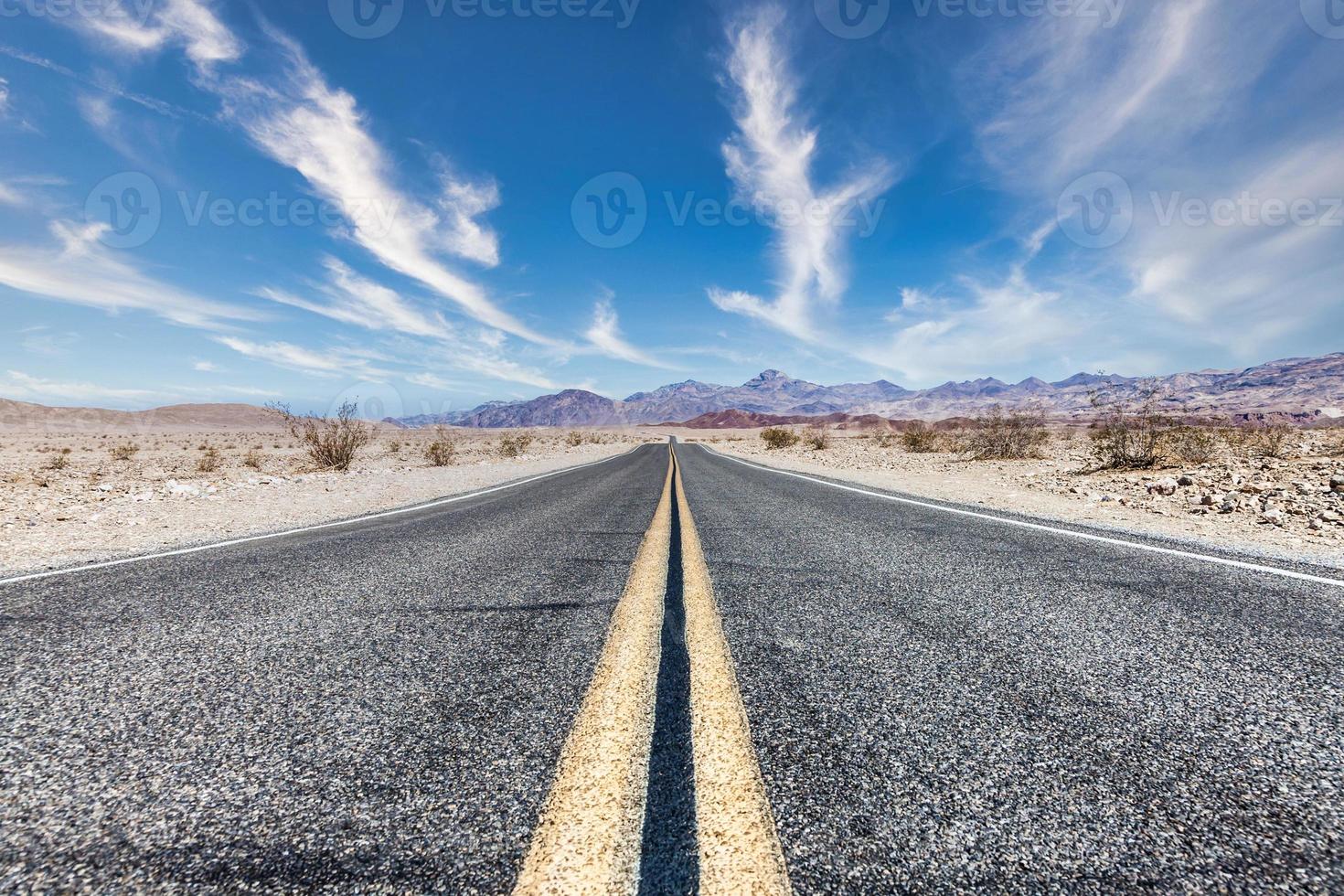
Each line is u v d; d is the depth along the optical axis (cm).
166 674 174
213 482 1137
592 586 289
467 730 135
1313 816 102
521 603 258
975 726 136
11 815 102
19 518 602
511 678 168
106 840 95
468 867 88
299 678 170
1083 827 99
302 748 127
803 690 157
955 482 1002
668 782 111
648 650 192
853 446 3036
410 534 473
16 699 154
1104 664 179
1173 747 127
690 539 426
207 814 103
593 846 92
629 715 141
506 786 110
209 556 378
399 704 150
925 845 94
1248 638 204
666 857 90
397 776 114
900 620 227
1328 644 198
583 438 6294
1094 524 492
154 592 279
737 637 205
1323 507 554
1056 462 1323
